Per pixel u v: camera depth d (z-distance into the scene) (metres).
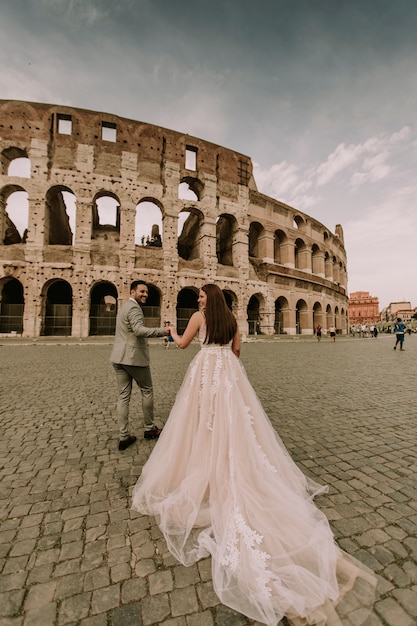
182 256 33.03
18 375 8.31
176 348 17.50
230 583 1.79
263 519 2.01
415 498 2.72
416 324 75.19
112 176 24.12
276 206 32.59
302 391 6.62
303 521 2.03
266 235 31.20
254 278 29.25
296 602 1.60
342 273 48.91
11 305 22.50
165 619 1.59
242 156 29.97
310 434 4.21
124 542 2.19
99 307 23.80
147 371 3.99
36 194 22.48
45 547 2.13
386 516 2.46
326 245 40.41
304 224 35.62
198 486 2.38
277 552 1.85
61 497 2.76
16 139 22.58
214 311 2.87
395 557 2.01
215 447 2.45
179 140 26.72
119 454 3.64
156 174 25.53
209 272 26.66
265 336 27.84
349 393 6.46
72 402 5.72
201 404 2.66
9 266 21.70
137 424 4.63
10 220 25.98
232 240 29.72
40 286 21.97
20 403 5.65
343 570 1.84
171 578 1.87
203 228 26.98
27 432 4.29
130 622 1.57
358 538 2.19
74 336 21.95
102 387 6.91
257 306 34.25
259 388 6.89
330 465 3.33
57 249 22.44
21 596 1.74
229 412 2.50
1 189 22.20
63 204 29.16
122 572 1.92
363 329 42.78
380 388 6.93
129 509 2.59
